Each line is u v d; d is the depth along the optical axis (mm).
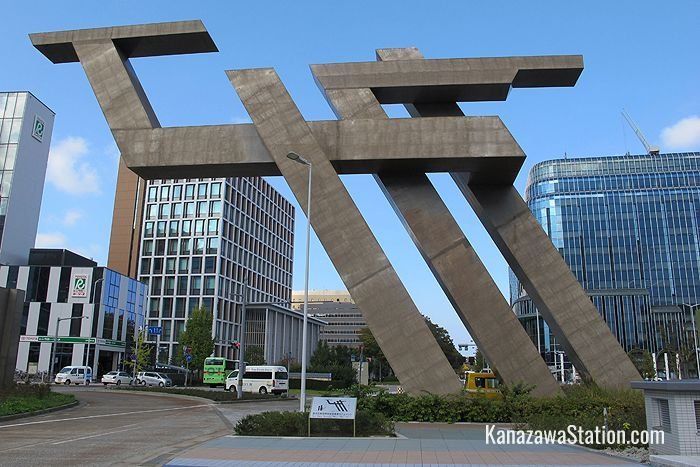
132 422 20562
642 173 116562
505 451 12977
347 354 99812
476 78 24078
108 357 72500
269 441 14320
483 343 22047
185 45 25391
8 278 69562
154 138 23969
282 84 24062
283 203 117188
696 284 109312
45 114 81062
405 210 23688
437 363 20984
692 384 10797
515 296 141250
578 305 22844
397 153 22922
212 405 32156
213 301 87812
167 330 88375
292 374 70625
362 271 21922
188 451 12516
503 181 24531
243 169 24375
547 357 104625
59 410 25344
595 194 117062
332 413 15570
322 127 23578
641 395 18891
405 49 25984
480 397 19781
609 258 113438
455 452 12750
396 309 21547
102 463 11070
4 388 28500
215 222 90750
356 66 24766
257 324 97000
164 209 93625
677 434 10938
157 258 91625
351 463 11133
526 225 24109
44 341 68125
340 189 22594
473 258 22875
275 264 111250
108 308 71625
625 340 104938
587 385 22172
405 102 26156
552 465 10977
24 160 76500
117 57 24844
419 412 19266
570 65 24062
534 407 19141
